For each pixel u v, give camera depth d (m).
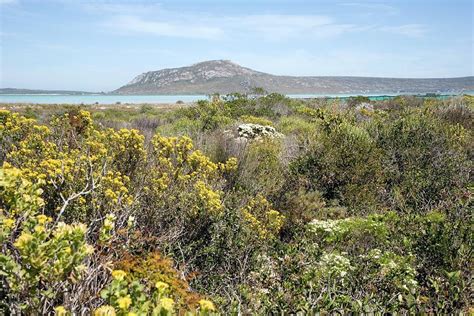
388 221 5.45
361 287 3.20
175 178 4.11
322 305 2.57
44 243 1.48
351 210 6.36
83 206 2.95
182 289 2.67
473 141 9.73
